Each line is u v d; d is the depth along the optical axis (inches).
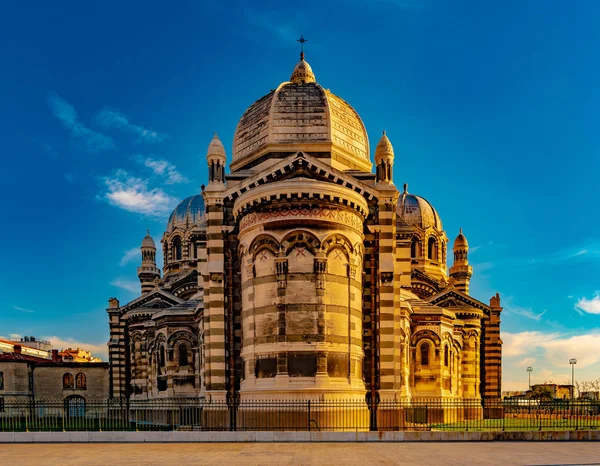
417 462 917.8
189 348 2223.2
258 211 1480.1
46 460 963.3
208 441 1221.7
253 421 1403.8
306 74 1800.0
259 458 967.6
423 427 1577.3
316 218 1439.5
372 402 1512.1
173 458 974.4
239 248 1562.5
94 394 2910.9
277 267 1434.5
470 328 2442.2
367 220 1590.8
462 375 2418.8
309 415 1274.6
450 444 1164.5
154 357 2342.5
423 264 2792.8
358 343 1478.8
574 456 984.3
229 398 1526.8
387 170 1619.1
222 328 1551.4
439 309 2210.9
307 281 1425.9
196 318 2193.7
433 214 2883.9
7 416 1889.8
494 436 1229.7
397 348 1550.2
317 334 1403.8
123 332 2600.9
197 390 2174.0
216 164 1636.3
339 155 1638.8
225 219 1606.8
